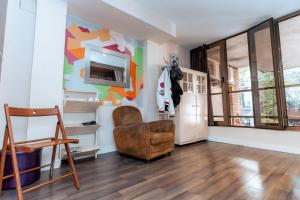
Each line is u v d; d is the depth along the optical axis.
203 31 3.68
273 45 3.05
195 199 1.42
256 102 3.36
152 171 2.07
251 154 2.88
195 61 4.60
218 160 2.53
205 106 4.13
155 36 3.39
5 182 1.59
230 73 3.92
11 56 2.03
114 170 2.11
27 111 1.59
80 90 2.69
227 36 3.91
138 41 3.57
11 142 1.37
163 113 3.53
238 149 3.25
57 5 2.29
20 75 2.08
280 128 2.96
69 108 2.47
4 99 1.97
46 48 2.17
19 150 1.36
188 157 2.70
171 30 3.31
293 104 2.96
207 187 1.64
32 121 2.05
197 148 3.34
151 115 3.51
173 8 2.88
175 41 4.19
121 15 2.65
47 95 2.15
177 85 3.40
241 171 2.07
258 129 3.39
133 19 2.77
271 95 3.11
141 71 3.59
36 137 2.06
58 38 2.28
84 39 2.79
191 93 3.81
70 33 2.64
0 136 1.93
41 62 2.13
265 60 3.20
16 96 2.04
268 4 2.74
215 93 4.20
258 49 3.31
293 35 2.98
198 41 4.19
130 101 3.37
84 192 1.54
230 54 3.92
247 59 3.63
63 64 2.33
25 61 2.12
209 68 4.34
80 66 2.72
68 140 1.68
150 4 2.77
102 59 3.00
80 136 2.67
